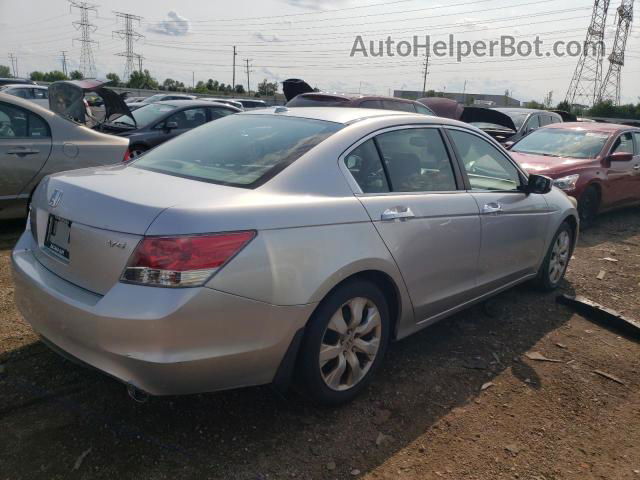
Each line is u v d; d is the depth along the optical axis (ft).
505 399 10.66
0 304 13.05
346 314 9.66
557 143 27.89
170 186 8.81
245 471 8.18
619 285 17.94
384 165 10.61
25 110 18.83
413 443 9.14
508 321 14.37
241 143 10.57
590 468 8.83
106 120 29.01
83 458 8.17
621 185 27.14
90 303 7.83
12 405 9.29
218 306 7.67
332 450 8.80
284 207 8.57
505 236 13.28
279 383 8.84
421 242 10.65
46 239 9.29
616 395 11.08
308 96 33.24
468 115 39.24
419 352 12.35
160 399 9.75
